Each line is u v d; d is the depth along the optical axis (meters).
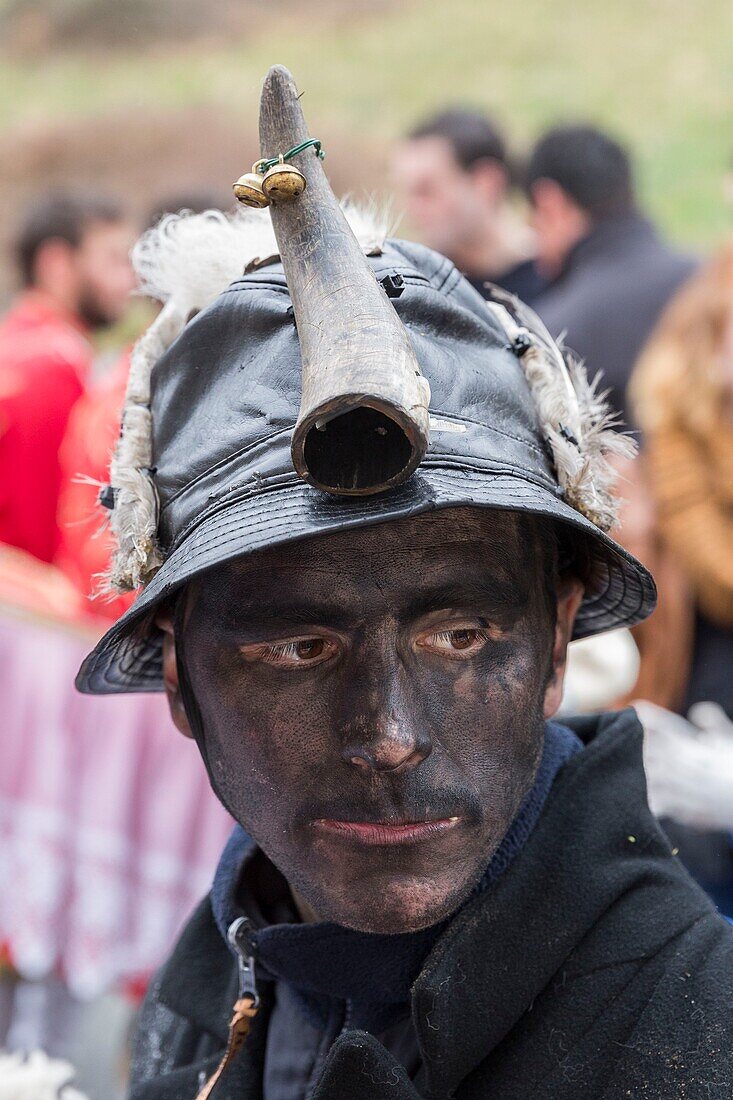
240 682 1.20
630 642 2.71
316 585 1.14
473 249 4.75
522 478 1.20
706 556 2.94
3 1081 1.62
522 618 1.22
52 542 3.78
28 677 3.47
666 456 3.04
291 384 1.21
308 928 1.30
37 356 3.78
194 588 1.23
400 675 1.16
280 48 15.62
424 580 1.15
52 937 3.49
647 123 12.12
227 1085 1.45
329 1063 1.22
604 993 1.26
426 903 1.17
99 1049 3.89
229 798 1.25
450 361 1.24
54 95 14.73
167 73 14.97
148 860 3.54
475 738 1.19
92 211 4.31
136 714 3.54
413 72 14.37
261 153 1.16
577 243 3.94
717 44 13.62
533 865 1.30
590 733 1.48
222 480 1.21
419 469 1.13
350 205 1.50
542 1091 1.23
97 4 16.12
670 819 2.62
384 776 1.16
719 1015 1.21
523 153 10.44
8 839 3.46
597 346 3.62
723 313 3.03
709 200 10.05
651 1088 1.20
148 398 1.38
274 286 1.29
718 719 2.84
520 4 15.60
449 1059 1.23
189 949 1.59
